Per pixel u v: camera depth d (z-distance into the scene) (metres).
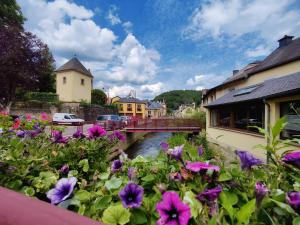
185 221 0.75
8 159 1.52
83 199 1.15
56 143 2.21
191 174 1.12
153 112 74.94
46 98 29.94
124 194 0.99
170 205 0.81
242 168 1.18
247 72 16.81
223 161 1.35
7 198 0.70
